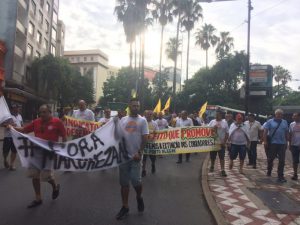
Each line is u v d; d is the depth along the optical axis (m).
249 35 20.72
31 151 7.05
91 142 7.10
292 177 11.37
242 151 12.04
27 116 50.59
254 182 10.38
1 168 11.36
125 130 6.81
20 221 6.16
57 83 48.88
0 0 40.97
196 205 7.76
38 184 7.16
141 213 6.96
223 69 58.53
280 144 10.83
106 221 6.37
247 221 6.52
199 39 65.62
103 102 82.38
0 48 38.69
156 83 71.19
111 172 11.32
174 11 50.16
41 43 53.47
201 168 13.34
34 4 48.53
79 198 7.87
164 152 11.77
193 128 11.91
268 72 19.89
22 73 44.72
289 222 6.52
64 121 12.36
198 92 57.53
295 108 37.09
